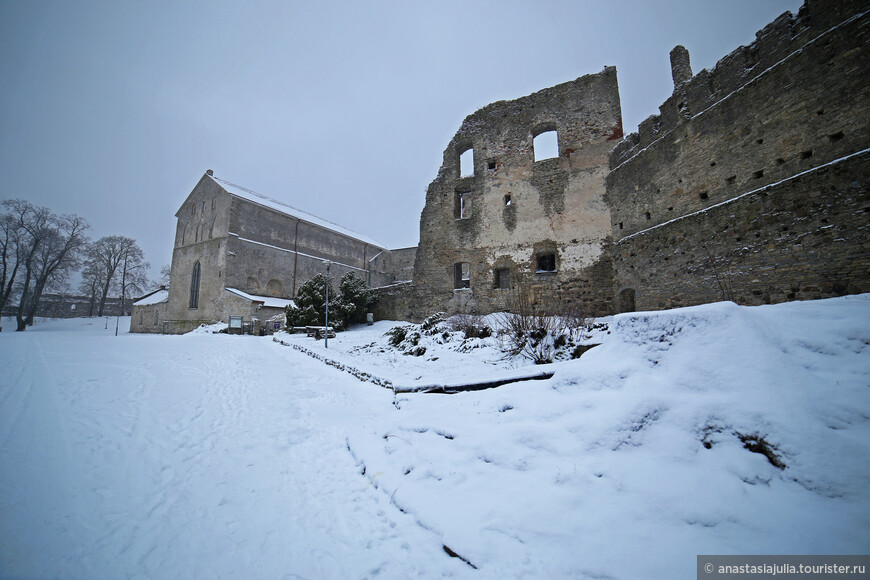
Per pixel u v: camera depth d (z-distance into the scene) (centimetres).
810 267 735
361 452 431
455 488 324
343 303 2009
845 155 707
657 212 1147
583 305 1505
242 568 243
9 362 830
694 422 307
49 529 264
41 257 3591
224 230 2872
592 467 302
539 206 1655
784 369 315
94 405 541
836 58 729
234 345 1494
